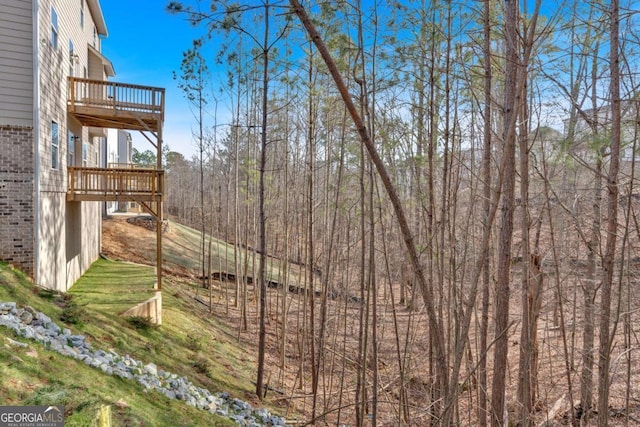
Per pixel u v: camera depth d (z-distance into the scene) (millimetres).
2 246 7387
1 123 7391
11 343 4656
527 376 5805
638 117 4805
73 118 10797
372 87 5977
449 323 6629
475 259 8148
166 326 9516
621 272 5273
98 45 16062
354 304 14734
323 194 12555
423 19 6035
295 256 20344
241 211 19766
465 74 5871
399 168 7766
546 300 10445
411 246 3703
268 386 8984
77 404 4152
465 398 8602
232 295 16656
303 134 14789
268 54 8039
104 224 20203
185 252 19828
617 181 5145
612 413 7672
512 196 5125
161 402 5648
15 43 7504
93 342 6344
